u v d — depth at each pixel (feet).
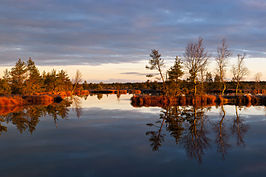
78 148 41.01
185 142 45.06
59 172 29.63
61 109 105.91
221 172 29.45
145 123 66.85
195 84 141.79
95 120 72.69
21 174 29.04
